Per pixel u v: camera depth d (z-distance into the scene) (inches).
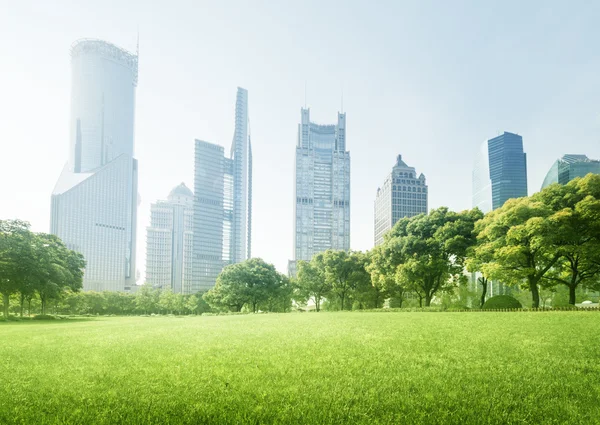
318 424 201.9
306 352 440.8
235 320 1280.8
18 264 1918.1
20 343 605.0
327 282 2672.2
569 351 419.2
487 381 287.3
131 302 4099.4
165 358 417.7
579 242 1360.7
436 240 1844.2
